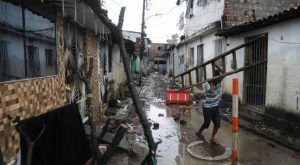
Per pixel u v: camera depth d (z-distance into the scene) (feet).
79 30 24.62
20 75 12.46
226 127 27.04
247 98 31.91
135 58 86.38
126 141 19.65
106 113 33.83
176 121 30.19
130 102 43.01
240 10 39.68
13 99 11.35
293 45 23.32
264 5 40.24
